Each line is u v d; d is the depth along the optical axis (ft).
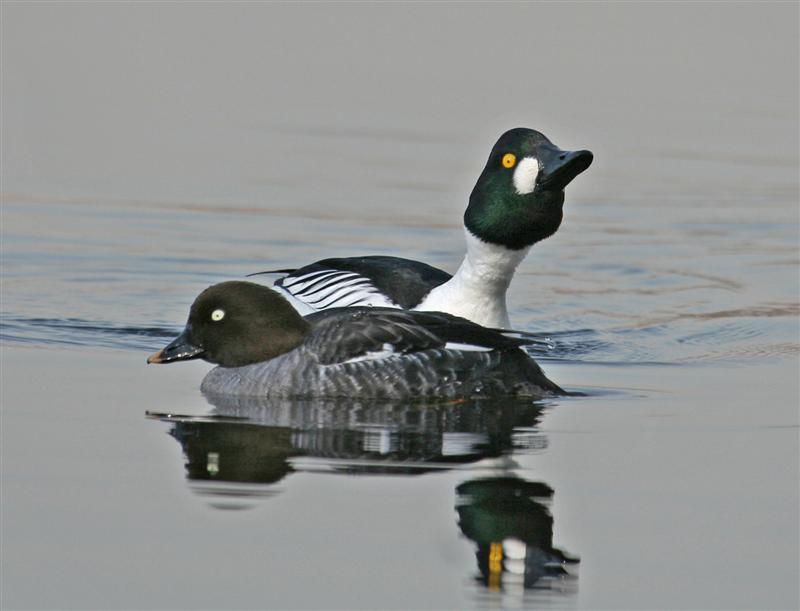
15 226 75.00
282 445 38.86
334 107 102.83
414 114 99.86
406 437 39.99
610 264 72.02
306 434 39.91
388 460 37.70
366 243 73.77
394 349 44.42
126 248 71.72
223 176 86.43
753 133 96.22
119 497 34.58
